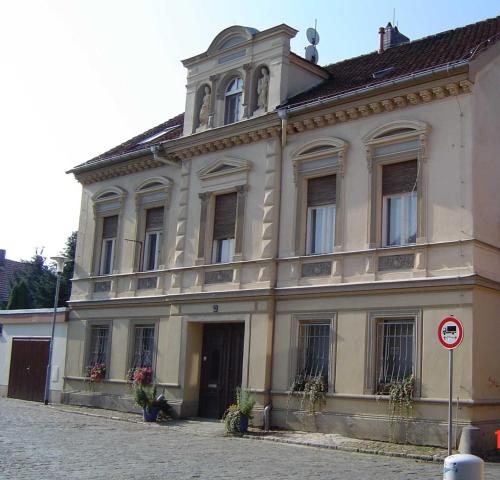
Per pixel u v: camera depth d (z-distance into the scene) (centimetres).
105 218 2650
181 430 1861
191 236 2245
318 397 1791
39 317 2789
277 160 2033
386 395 1680
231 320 2047
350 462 1348
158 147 2348
